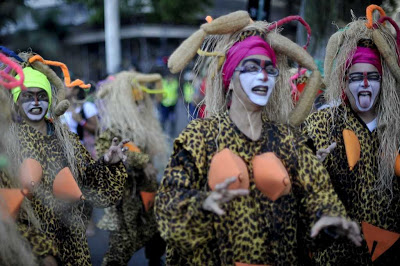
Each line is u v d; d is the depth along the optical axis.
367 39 2.95
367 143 2.98
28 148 2.89
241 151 2.33
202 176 2.29
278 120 2.61
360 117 3.04
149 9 18.83
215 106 2.55
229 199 2.04
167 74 11.58
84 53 16.94
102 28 16.69
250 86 2.33
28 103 2.93
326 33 4.86
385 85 2.95
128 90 4.50
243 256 2.26
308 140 2.45
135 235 4.15
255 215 2.28
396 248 2.92
